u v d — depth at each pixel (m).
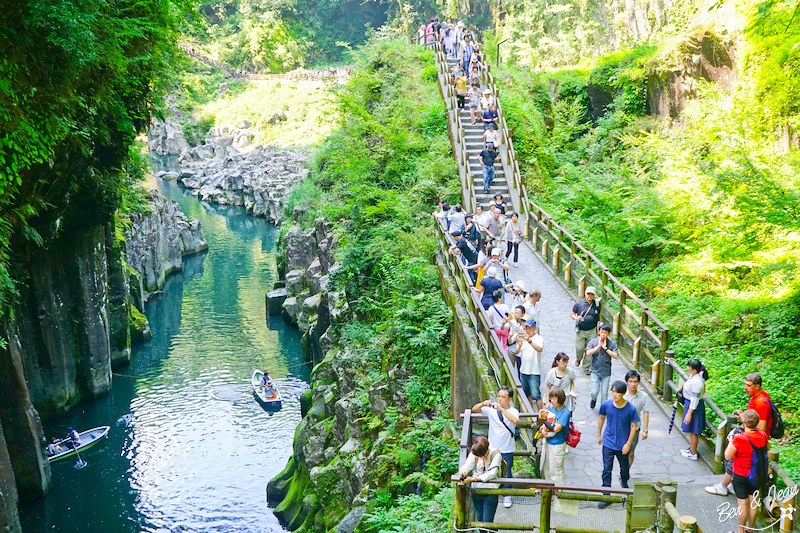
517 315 12.45
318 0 105.06
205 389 33.06
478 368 13.70
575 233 22.88
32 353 28.61
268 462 26.81
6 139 14.29
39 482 24.05
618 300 15.31
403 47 37.03
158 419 30.05
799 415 13.12
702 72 25.27
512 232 20.16
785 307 15.80
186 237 57.03
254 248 59.66
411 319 19.48
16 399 23.31
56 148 17.59
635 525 8.28
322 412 24.03
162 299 46.50
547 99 33.34
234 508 23.86
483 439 8.85
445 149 28.16
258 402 31.70
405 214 24.80
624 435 9.60
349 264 25.22
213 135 91.06
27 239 21.05
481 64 32.41
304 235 42.50
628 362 14.46
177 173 88.50
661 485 8.20
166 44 20.36
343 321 26.34
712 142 20.64
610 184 24.75
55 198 21.19
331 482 19.94
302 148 76.75
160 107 23.58
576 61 46.28
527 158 28.28
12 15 13.13
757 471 8.78
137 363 35.94
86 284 30.39
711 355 16.05
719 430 10.78
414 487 16.28
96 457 26.89
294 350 37.84
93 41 15.05
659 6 37.88
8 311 20.80
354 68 38.03
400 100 32.16
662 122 27.36
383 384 19.89
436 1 79.69
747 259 17.41
